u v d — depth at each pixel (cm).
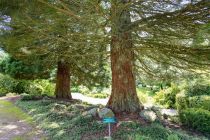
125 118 557
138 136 436
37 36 545
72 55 752
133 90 609
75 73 1102
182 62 567
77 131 517
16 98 1127
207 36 349
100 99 1620
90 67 1026
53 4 402
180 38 471
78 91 1978
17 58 881
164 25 470
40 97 1080
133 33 521
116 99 605
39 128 608
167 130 498
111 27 470
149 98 1406
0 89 1433
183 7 412
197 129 586
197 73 591
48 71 1107
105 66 1006
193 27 441
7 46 635
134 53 650
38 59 893
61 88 1066
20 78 1103
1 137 552
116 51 596
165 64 620
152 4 444
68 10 417
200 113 586
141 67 725
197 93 997
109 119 457
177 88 1146
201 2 383
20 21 443
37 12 414
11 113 809
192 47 475
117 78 607
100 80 1090
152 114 570
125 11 481
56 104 816
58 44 739
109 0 389
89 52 754
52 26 479
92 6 404
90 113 600
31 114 769
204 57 488
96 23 461
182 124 626
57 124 602
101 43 597
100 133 492
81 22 472
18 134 572
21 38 562
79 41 561
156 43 520
